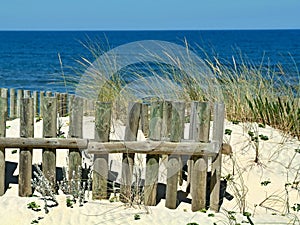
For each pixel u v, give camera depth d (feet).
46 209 16.60
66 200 17.33
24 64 127.24
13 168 19.94
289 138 24.02
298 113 24.99
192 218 16.79
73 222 16.15
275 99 27.04
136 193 17.53
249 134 23.04
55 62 130.72
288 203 18.48
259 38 316.81
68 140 17.28
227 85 27.12
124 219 16.46
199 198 17.39
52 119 17.24
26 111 17.17
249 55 148.05
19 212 16.55
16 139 17.20
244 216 17.24
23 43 263.29
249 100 26.37
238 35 397.19
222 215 17.24
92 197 17.69
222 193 19.04
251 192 19.26
